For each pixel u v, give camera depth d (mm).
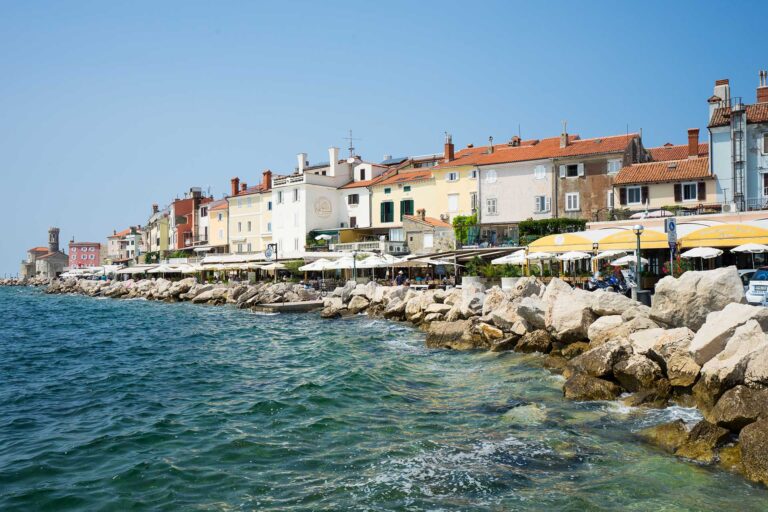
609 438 12047
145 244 134125
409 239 63375
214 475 10719
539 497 9383
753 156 45094
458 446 11859
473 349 23844
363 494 9672
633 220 40719
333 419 14125
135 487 10258
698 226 31094
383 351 24859
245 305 53188
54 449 12406
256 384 18906
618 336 16938
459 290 32125
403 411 14797
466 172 64188
